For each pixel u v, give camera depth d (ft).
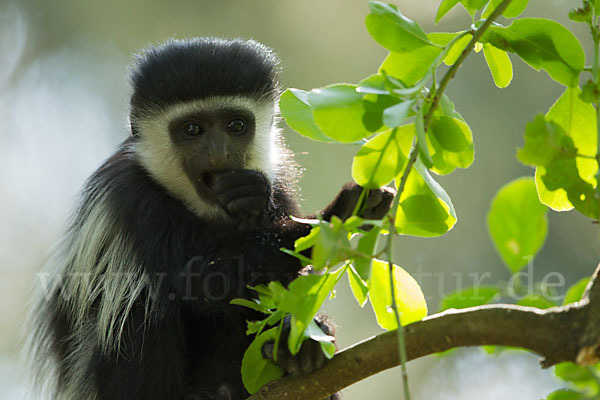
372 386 53.93
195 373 26.45
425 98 15.17
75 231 29.40
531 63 17.34
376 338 16.57
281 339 17.83
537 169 18.39
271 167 30.25
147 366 25.04
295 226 24.30
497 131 55.62
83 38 62.75
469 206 54.95
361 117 14.55
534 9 52.85
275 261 23.66
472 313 15.26
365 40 59.82
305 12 59.82
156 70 28.91
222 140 28.27
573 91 17.21
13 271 61.31
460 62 14.90
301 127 17.20
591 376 14.89
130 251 26.13
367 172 16.16
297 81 58.75
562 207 18.48
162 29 61.00
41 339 30.81
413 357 15.90
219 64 28.63
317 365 17.48
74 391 27.32
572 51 16.92
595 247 51.29
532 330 14.65
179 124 28.53
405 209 17.57
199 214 28.07
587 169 17.52
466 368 52.60
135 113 29.35
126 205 26.99
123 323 25.35
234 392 25.80
